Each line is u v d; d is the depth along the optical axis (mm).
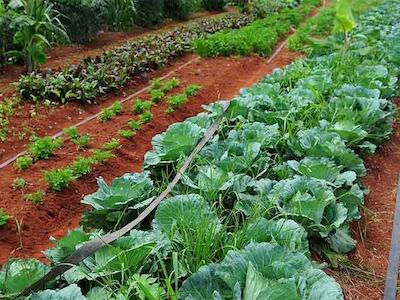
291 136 5129
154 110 7703
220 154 4598
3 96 7840
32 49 8719
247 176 4227
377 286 4090
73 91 7863
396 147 6836
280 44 14094
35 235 4727
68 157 6020
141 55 10164
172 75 9906
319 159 4605
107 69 8953
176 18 17891
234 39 11742
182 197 3521
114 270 3008
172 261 3133
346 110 5695
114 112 7496
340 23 8664
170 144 4453
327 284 2719
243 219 3830
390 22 14414
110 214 3734
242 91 6574
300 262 2867
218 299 2582
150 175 4527
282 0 22984
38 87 7762
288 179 4152
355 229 4824
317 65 8820
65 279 2998
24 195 5117
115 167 5957
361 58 9570
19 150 6312
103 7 12695
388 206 5375
